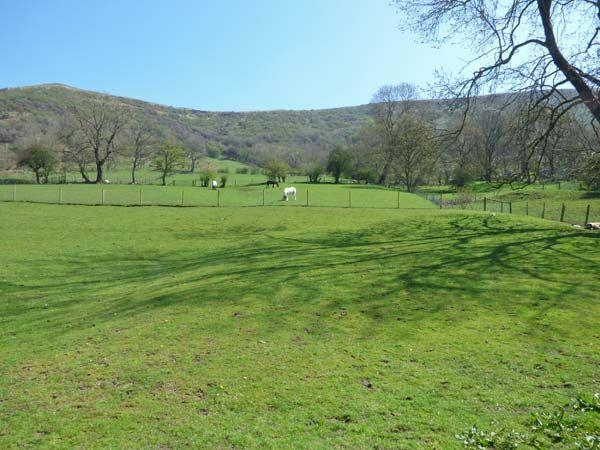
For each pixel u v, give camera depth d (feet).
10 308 38.45
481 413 18.42
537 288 37.06
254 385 21.27
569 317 30.07
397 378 21.79
